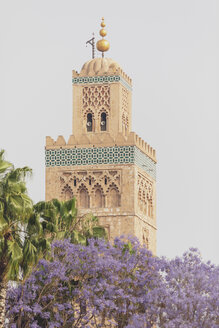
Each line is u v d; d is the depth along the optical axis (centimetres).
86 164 15812
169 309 12038
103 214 15700
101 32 16512
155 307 12144
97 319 13650
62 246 13012
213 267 12481
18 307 12500
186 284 12225
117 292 12488
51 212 12694
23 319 12925
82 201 15800
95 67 16225
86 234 13912
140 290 12775
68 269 13162
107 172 15750
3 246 11756
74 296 13050
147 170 16275
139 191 16000
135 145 15762
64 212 13738
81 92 16188
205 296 12088
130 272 12912
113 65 16262
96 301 12569
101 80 16150
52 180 15875
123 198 15688
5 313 12675
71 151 15875
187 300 11981
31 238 12119
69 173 15862
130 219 15625
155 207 16588
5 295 11988
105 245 13125
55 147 15912
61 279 12838
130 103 16538
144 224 16112
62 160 15875
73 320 12950
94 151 15825
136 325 12050
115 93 16100
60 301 13012
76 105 16150
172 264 12481
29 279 12675
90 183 15788
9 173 11938
